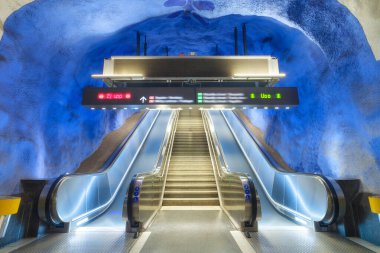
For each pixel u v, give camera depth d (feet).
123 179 24.70
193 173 25.93
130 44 28.99
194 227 14.14
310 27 16.17
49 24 14.85
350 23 12.88
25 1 12.51
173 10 19.62
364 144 12.93
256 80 19.66
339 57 14.69
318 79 18.16
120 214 18.40
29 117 15.52
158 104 17.40
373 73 11.98
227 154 30.14
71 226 13.89
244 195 13.75
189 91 17.63
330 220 12.87
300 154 22.52
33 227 12.75
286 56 23.30
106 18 17.37
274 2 16.51
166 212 18.07
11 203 9.48
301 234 12.94
